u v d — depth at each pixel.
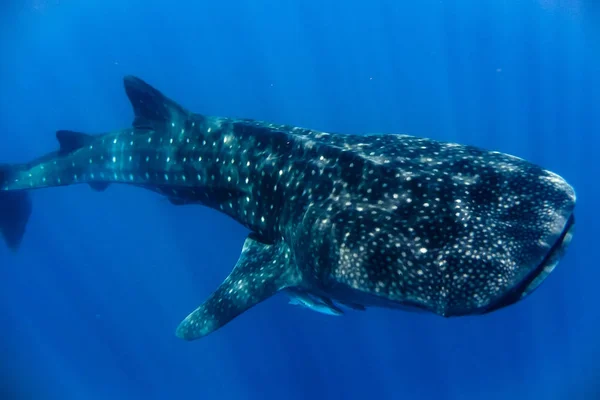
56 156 8.95
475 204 3.81
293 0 45.91
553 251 3.52
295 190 5.12
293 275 4.96
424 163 4.43
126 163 7.73
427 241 3.69
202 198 6.88
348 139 5.35
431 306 3.47
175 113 7.10
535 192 3.78
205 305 5.43
